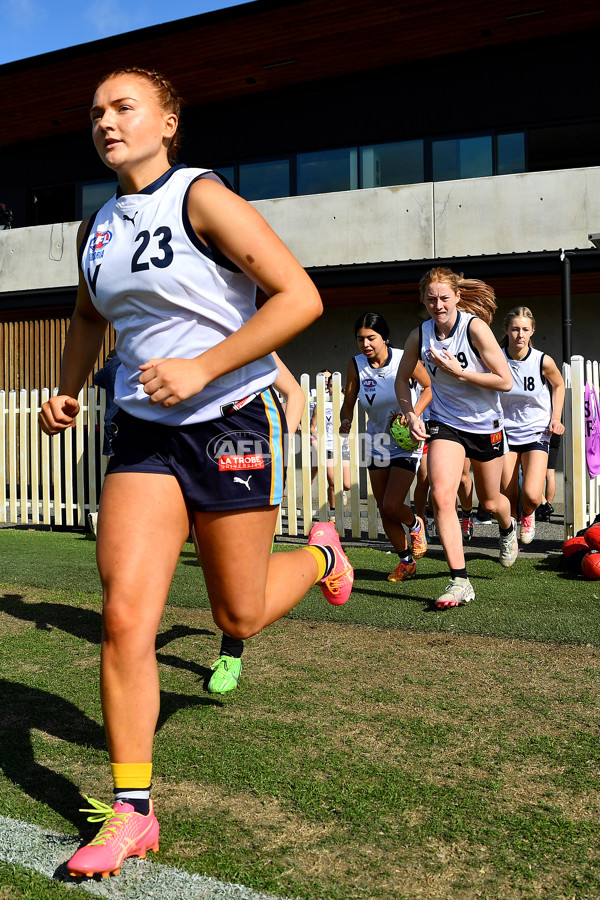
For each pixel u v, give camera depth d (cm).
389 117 1562
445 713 312
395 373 585
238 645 346
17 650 411
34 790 246
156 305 218
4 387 1048
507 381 486
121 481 216
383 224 1336
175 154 237
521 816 226
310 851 207
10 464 978
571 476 717
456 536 496
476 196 1288
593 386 776
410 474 575
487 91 1495
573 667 371
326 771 257
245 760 266
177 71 1595
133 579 207
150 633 209
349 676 361
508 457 665
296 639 426
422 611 485
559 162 1459
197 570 643
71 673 370
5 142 1917
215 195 210
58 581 595
